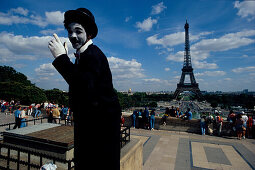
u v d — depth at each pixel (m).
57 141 4.66
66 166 4.45
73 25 1.36
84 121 1.34
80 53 1.42
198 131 14.22
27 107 21.77
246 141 12.02
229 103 170.50
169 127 15.05
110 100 1.38
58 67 1.38
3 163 4.69
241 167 7.91
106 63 1.44
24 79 83.19
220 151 9.95
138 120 15.89
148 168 7.71
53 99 62.44
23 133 5.55
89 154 1.35
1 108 22.89
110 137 1.39
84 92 1.25
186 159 8.73
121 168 3.40
